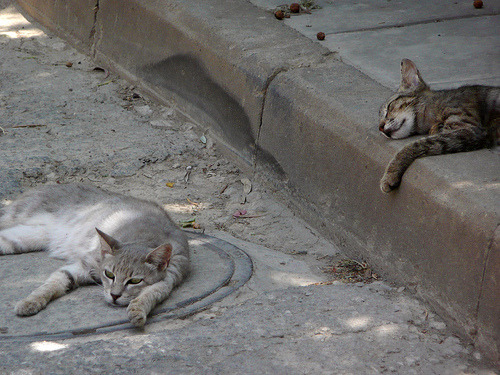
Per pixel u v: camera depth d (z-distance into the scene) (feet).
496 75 28.04
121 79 36.96
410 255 20.34
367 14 35.81
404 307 19.57
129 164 29.04
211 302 19.88
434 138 20.76
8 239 22.58
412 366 16.98
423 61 29.78
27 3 44.39
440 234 18.97
